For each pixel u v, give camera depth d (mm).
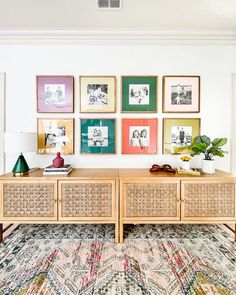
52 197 1944
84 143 2438
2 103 2406
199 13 2023
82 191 1949
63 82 2408
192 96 2432
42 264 1645
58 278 1490
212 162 2104
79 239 2031
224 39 2387
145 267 1610
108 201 1955
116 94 2430
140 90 2428
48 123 2422
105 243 1957
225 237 2080
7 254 1779
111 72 2420
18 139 1992
